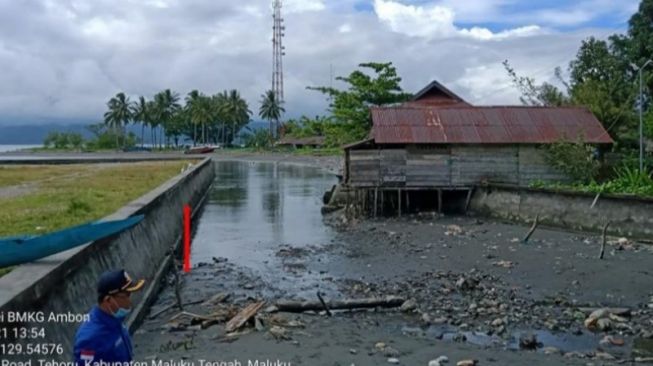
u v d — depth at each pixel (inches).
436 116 1270.9
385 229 1067.3
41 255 390.6
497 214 1144.2
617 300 586.9
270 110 4741.6
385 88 1781.5
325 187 2060.8
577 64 1701.5
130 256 579.8
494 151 1215.6
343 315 543.8
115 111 5191.9
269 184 2197.3
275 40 4724.4
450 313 545.3
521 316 533.6
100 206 882.8
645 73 1433.3
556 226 1007.6
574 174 1185.4
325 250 898.1
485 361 419.2
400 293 620.1
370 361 419.8
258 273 744.3
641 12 1544.0
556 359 423.2
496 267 739.4
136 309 533.6
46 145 5984.3
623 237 890.7
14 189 1216.8
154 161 2728.8
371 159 1220.5
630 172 1053.8
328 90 1834.4
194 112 5059.1
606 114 1360.7
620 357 429.1
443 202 1289.4
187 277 723.4
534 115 1283.2
